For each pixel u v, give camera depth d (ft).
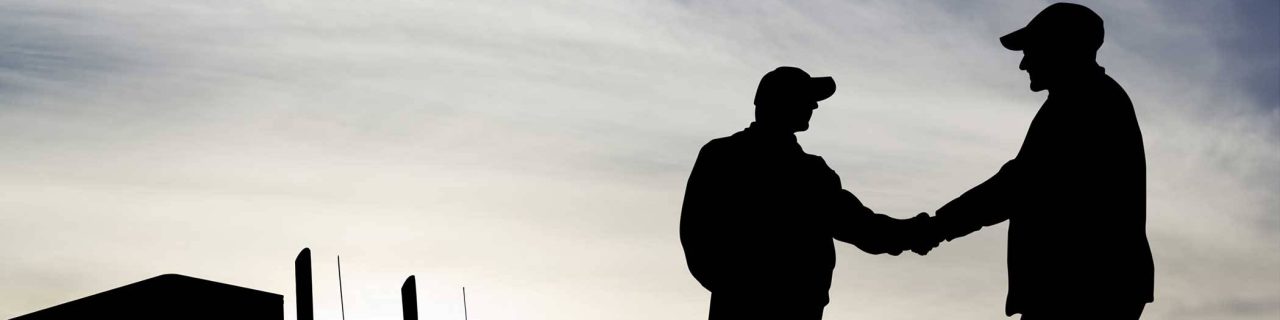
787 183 26.86
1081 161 25.80
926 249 28.22
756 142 27.04
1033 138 26.61
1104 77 26.37
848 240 28.37
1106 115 25.88
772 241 26.76
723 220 26.78
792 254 26.84
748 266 26.73
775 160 26.86
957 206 27.66
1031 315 26.35
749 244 26.76
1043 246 26.23
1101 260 25.72
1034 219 26.50
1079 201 25.84
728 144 27.20
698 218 26.91
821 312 27.35
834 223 27.68
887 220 28.17
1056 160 26.00
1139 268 25.91
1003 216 27.66
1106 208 25.75
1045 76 26.50
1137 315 26.09
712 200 26.86
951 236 27.96
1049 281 26.08
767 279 26.71
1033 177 26.35
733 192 26.81
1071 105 26.07
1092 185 25.75
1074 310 25.81
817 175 27.43
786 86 27.04
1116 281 25.72
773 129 27.14
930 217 28.07
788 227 26.89
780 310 26.71
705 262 26.89
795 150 27.25
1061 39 26.23
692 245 26.96
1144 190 26.20
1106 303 25.73
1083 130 25.82
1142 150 26.27
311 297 28.48
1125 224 25.84
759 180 26.81
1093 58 26.43
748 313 26.71
